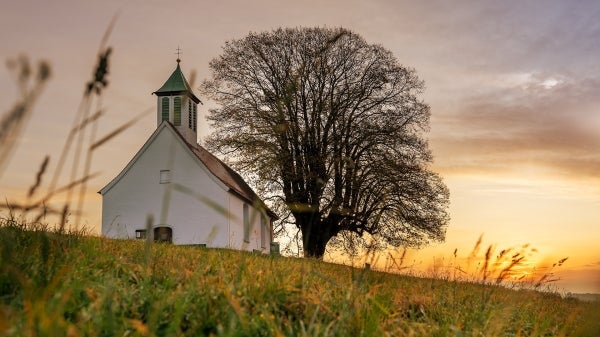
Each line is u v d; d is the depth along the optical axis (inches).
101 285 197.2
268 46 1469.0
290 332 175.0
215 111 1537.9
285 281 239.8
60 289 172.7
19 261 186.1
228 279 237.8
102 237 386.6
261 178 1325.0
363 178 1375.5
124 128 86.2
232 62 1530.5
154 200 1422.2
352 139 1464.1
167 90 1552.7
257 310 190.7
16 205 86.4
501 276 232.8
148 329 125.6
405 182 1435.8
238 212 1502.2
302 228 1407.5
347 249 1407.5
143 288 192.5
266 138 1289.4
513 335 246.5
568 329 284.4
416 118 1542.8
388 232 1428.4
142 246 359.9
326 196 1341.0
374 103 1520.7
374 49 1509.6
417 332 210.7
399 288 296.7
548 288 340.8
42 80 58.1
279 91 1347.2
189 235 1391.5
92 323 144.2
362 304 207.6
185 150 1432.1
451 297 288.8
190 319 178.2
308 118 1438.2
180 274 236.5
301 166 1385.3
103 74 80.4
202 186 1416.1
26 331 120.1
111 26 80.3
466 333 206.4
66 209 89.1
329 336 172.9
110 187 1437.0
